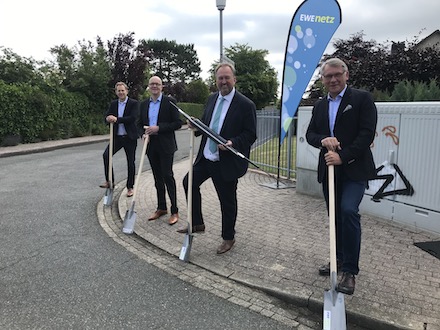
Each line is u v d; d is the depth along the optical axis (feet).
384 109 15.94
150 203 19.89
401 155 15.52
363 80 36.73
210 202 19.84
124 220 16.06
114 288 11.22
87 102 64.80
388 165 16.03
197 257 13.20
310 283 11.21
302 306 10.43
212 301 10.60
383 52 39.37
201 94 129.90
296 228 15.70
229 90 12.72
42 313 9.82
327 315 8.96
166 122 16.40
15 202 20.42
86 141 53.16
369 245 13.73
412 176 15.21
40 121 51.49
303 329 9.47
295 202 19.65
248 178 26.08
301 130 20.80
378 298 10.24
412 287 10.79
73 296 10.71
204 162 13.64
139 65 70.64
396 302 10.05
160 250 14.19
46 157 38.14
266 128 29.32
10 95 46.50
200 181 13.84
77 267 12.59
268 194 21.43
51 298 10.58
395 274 11.55
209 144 13.19
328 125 10.73
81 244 14.64
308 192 20.94
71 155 39.68
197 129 12.75
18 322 9.40
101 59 68.03
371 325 9.41
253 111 12.74
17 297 10.61
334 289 9.23
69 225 16.83
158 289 11.20
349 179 10.60
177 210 16.99
